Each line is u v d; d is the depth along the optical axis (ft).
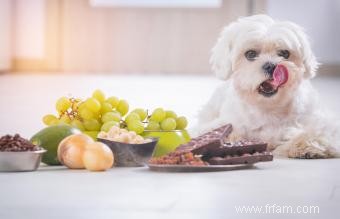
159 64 44.11
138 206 7.57
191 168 9.91
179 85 33.06
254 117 12.48
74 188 8.63
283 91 11.85
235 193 8.40
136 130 11.13
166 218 7.02
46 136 10.51
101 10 43.80
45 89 29.81
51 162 10.55
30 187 8.68
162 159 10.07
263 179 9.46
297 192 8.53
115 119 11.31
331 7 43.47
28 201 7.81
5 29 41.52
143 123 11.57
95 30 43.98
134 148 10.31
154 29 43.88
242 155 10.40
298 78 11.85
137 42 43.93
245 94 12.20
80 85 32.24
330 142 11.85
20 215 7.11
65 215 7.12
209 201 7.88
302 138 11.83
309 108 12.60
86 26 43.91
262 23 12.30
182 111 21.42
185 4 43.60
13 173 9.77
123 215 7.13
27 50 43.60
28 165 9.90
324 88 32.63
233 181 9.23
